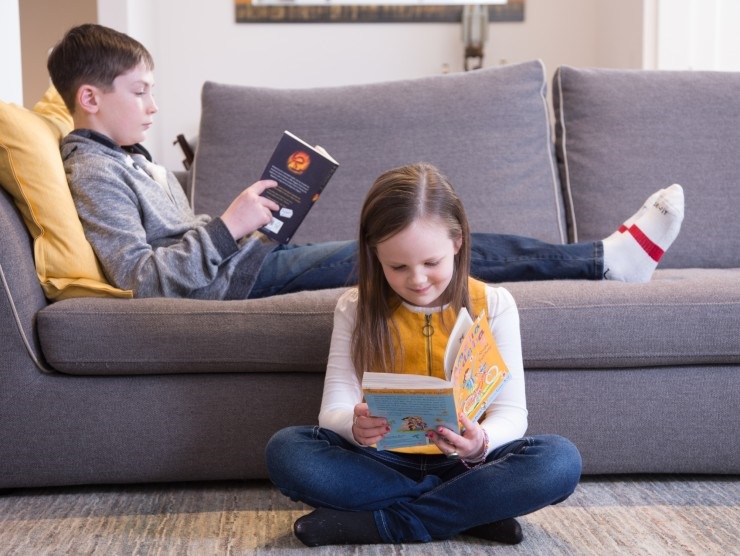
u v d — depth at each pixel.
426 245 1.36
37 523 1.58
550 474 1.40
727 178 2.50
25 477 1.74
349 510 1.44
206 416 1.75
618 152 2.52
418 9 4.75
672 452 1.76
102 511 1.64
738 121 2.54
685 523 1.52
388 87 2.58
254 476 1.77
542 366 1.75
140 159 2.11
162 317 1.72
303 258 2.00
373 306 1.47
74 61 1.95
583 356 1.73
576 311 1.72
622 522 1.53
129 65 1.98
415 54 4.78
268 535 1.49
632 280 1.98
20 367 1.73
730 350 1.73
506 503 1.40
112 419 1.75
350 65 4.79
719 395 1.76
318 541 1.42
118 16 3.72
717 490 1.71
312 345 1.72
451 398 1.24
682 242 2.46
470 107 2.53
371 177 2.49
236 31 4.76
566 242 2.52
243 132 2.54
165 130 4.79
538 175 2.51
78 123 2.00
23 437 1.74
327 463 1.43
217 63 4.77
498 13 4.77
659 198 1.98
